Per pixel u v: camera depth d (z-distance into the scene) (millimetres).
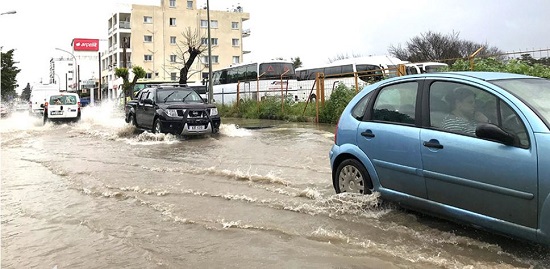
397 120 4898
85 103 50438
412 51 51375
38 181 7465
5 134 16812
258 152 10211
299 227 4707
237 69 29547
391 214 4980
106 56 76688
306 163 8609
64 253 4168
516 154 3631
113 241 4449
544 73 10953
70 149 11781
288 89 25422
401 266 3656
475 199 3947
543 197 3436
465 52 48906
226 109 26156
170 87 14875
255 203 5703
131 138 14133
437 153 4273
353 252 3984
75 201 6051
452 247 4023
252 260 3887
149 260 3945
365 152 5164
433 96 4590
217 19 69875
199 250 4152
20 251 4238
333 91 18422
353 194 5258
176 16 67062
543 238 3482
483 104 4098
